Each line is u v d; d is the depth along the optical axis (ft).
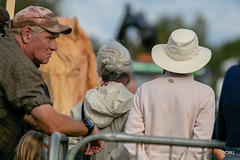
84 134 18.11
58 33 18.78
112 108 19.97
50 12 18.60
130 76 21.26
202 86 18.24
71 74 38.22
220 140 16.85
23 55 17.47
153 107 18.20
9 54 17.28
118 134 16.14
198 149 17.11
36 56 18.35
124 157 19.79
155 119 18.04
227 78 16.78
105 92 20.34
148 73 95.25
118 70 20.49
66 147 17.85
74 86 38.34
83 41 40.45
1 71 17.02
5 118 17.47
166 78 18.69
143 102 18.48
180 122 17.72
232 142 16.30
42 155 17.42
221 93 16.97
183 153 17.78
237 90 16.25
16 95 16.89
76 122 17.71
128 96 20.26
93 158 20.43
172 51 18.81
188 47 18.54
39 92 17.07
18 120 17.92
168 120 17.95
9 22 18.98
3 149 17.83
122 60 20.63
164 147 17.98
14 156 18.58
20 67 17.04
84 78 39.37
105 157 20.20
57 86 37.37
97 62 21.03
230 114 16.35
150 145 18.08
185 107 17.79
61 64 37.76
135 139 16.12
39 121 16.97
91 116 20.22
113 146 20.27
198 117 17.65
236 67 16.80
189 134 17.83
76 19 39.42
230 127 16.35
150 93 18.49
